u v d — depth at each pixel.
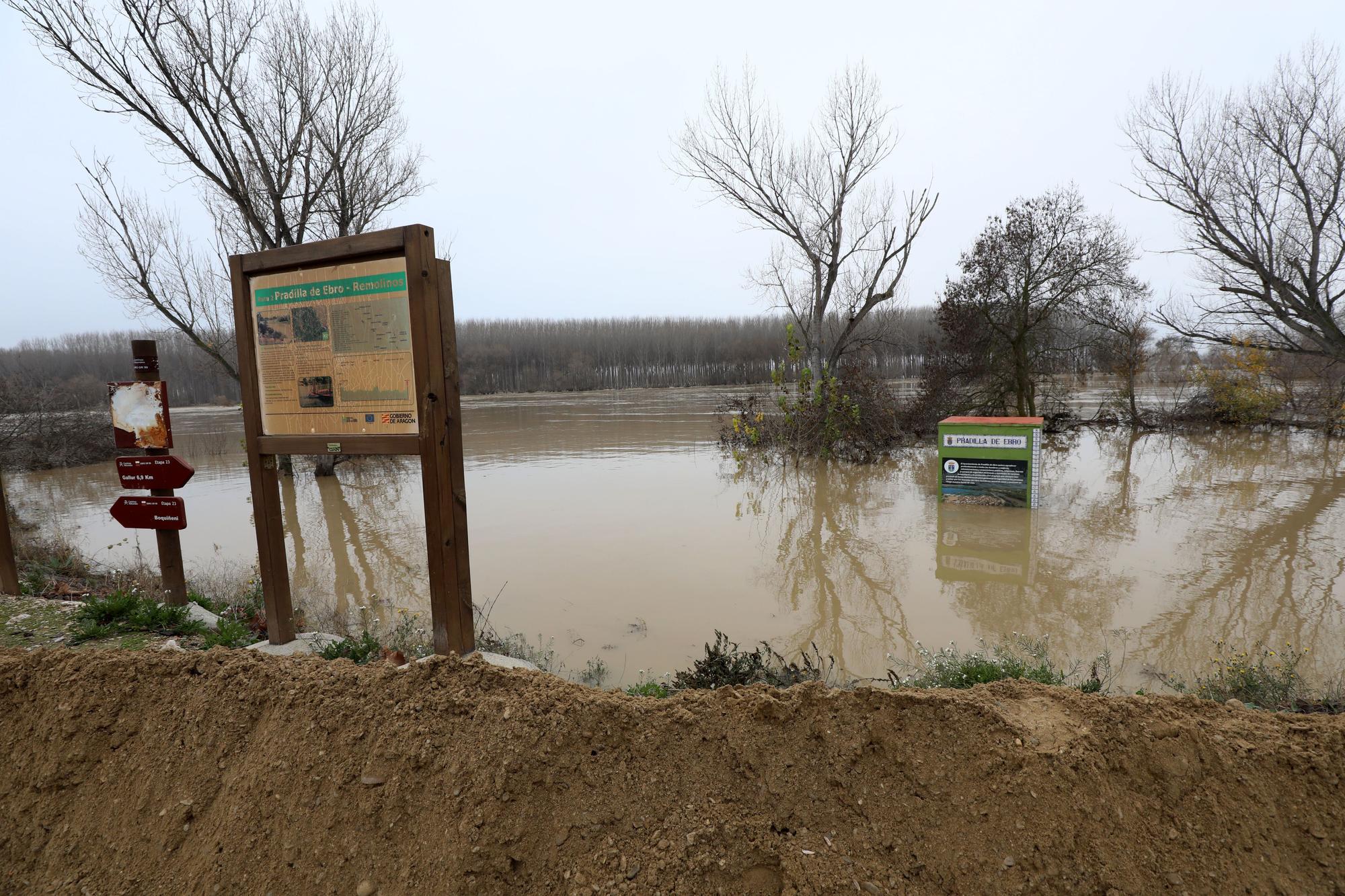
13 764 2.87
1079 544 8.74
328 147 15.62
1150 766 2.37
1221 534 8.94
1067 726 2.52
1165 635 5.82
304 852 2.41
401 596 7.56
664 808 2.44
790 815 2.42
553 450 18.89
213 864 2.46
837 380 17.66
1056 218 19.34
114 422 5.52
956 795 2.34
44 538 9.30
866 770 2.47
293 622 5.39
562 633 6.11
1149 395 30.19
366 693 2.73
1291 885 2.15
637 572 7.92
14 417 20.33
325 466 15.74
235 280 4.61
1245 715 2.67
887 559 8.40
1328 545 8.29
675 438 21.61
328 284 4.37
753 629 6.21
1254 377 20.77
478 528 10.08
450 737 2.54
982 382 20.72
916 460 16.39
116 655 3.13
